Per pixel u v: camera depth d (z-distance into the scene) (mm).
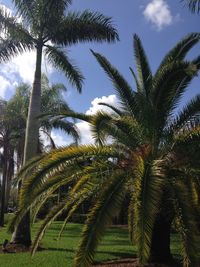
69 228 26672
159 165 10180
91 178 11070
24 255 14047
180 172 10891
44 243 17500
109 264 12062
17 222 10664
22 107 29000
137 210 8305
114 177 9859
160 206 10422
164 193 10297
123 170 10711
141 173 9172
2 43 18281
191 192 10016
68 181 11398
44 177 10695
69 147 11305
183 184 10148
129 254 14484
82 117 12641
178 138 11109
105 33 18109
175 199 9570
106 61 12086
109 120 11359
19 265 12227
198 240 8555
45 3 17531
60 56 18453
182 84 11578
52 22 17938
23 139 30469
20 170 13195
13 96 29188
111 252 14867
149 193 8555
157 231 11867
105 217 8500
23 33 18234
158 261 11820
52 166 10742
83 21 18031
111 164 11305
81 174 11367
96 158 11273
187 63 10547
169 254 12070
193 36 12719
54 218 10547
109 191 9172
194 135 10773
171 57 12805
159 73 11844
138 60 12727
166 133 11789
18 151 31969
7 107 29031
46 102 27750
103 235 8258
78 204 10719
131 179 9961
